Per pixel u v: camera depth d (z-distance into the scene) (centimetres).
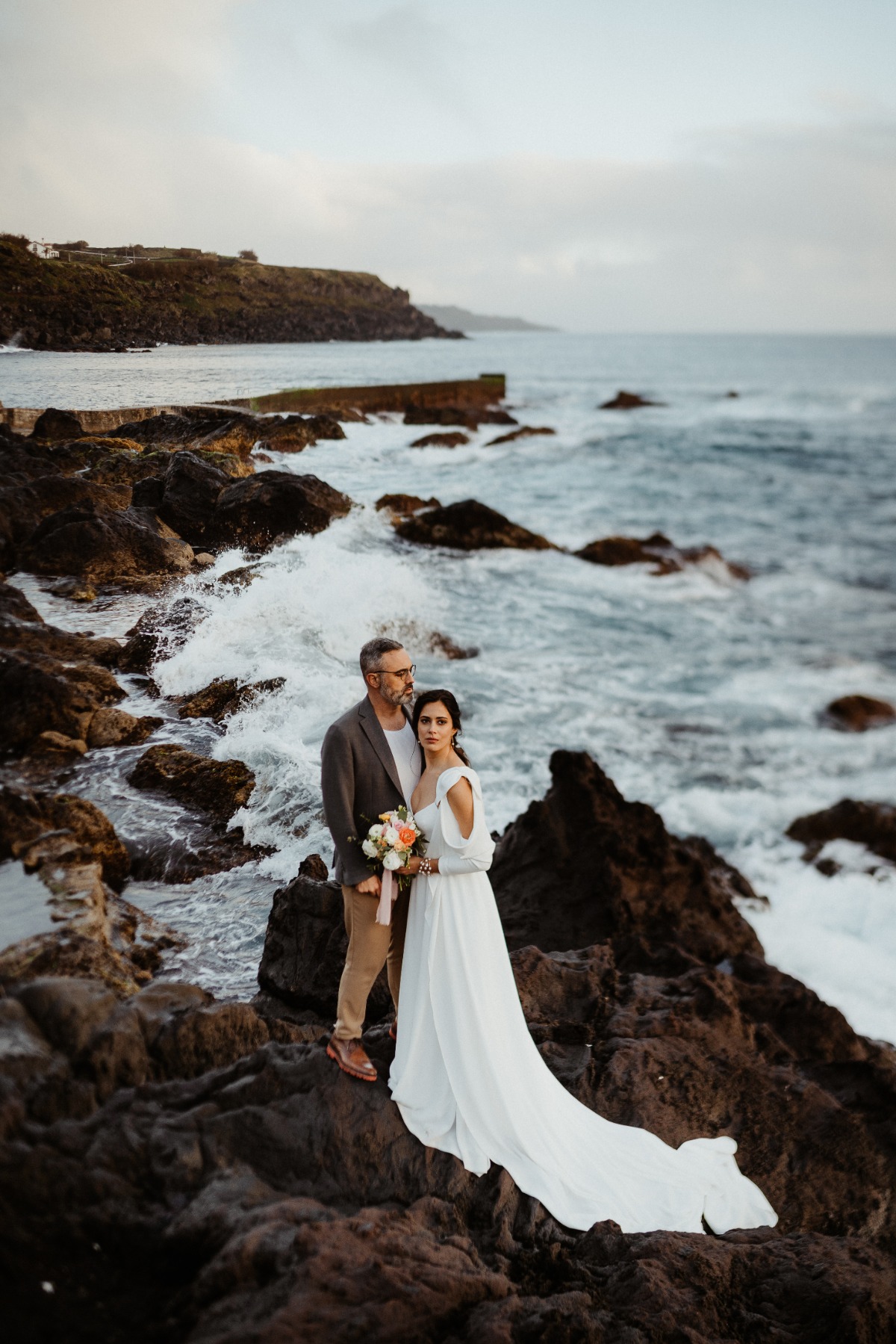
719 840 986
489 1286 269
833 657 1588
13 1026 279
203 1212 253
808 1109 429
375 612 1081
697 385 8688
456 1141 322
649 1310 286
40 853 402
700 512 2814
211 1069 319
